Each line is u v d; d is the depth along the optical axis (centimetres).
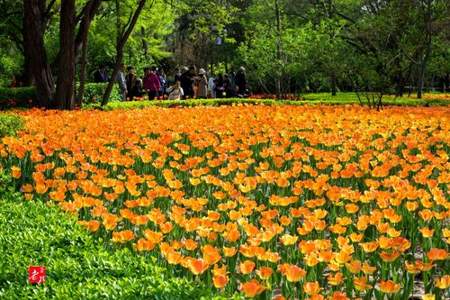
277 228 624
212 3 2672
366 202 817
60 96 2238
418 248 798
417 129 1534
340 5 4497
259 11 4684
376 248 641
